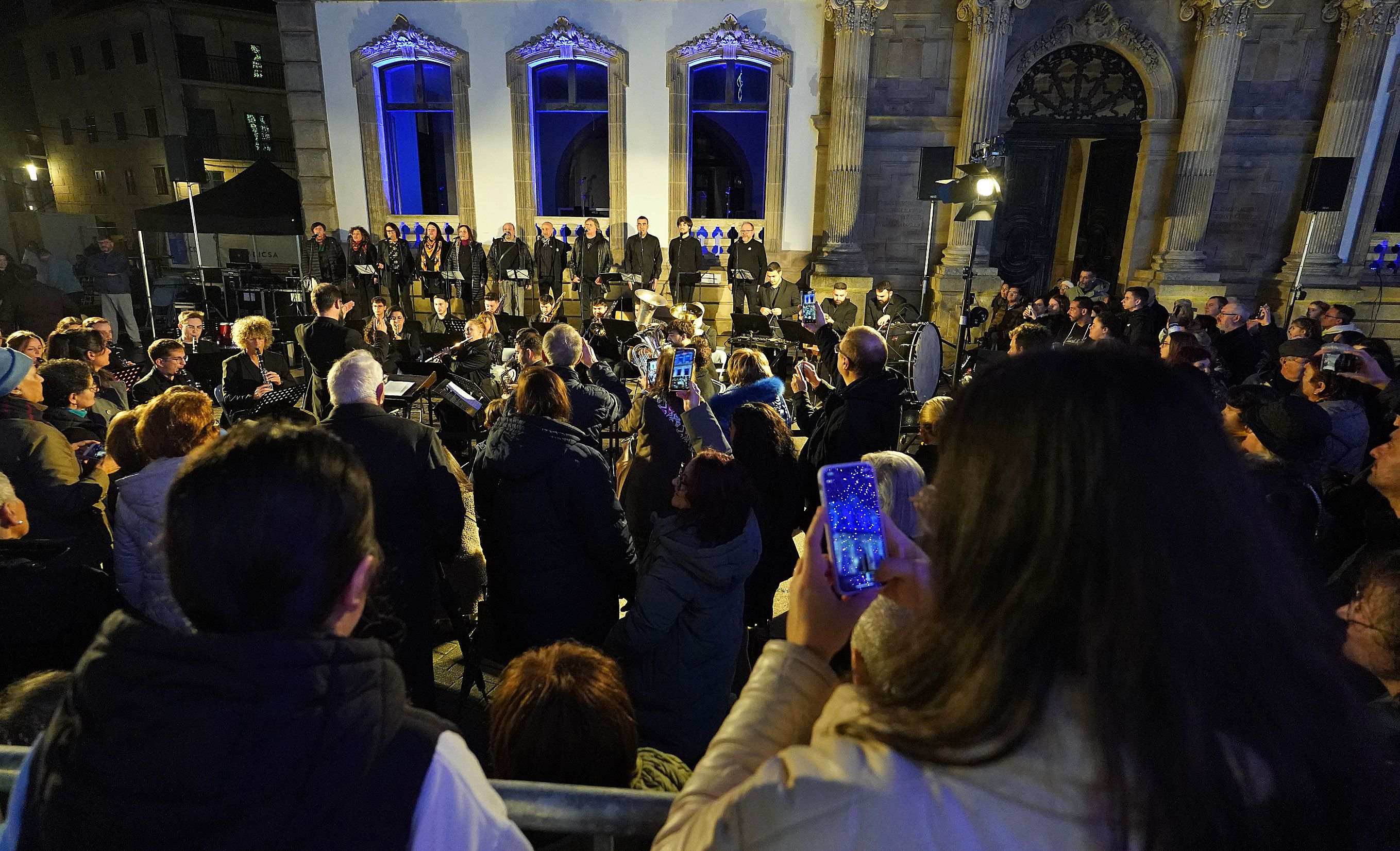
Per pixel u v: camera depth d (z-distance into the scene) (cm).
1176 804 44
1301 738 47
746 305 1124
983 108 1059
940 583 56
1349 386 360
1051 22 1084
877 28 1088
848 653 142
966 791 47
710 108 1184
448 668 344
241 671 62
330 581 71
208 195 1050
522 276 1129
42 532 277
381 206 1220
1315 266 1123
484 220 1221
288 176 1123
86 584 209
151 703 61
